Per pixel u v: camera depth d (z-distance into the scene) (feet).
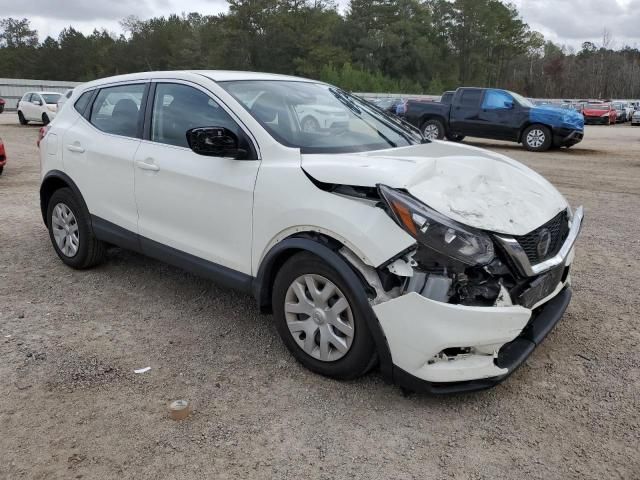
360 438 9.00
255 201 10.93
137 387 10.38
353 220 9.39
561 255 10.45
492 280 9.25
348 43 253.24
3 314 13.46
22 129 74.59
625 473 8.24
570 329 12.94
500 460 8.52
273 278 11.27
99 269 16.60
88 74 322.14
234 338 12.36
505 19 307.78
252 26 221.66
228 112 11.87
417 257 8.96
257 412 9.65
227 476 8.14
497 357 9.47
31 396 10.04
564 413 9.70
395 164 10.06
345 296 9.81
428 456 8.61
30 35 361.30
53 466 8.29
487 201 9.78
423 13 276.82
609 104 130.82
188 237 12.62
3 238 19.93
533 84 325.62
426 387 9.18
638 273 16.81
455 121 57.52
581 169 40.70
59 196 16.19
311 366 10.72
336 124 12.76
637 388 10.48
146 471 8.22
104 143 14.62
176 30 297.12
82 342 12.10
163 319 13.30
